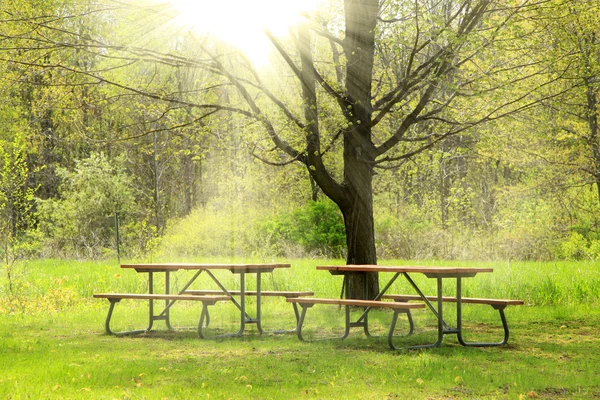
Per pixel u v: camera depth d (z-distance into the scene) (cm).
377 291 1144
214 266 834
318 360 644
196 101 1255
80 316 1056
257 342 776
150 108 1242
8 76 1175
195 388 516
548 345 745
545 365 620
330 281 1430
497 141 1245
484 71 1114
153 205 3303
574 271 1523
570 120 2350
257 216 2577
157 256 1997
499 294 1235
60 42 1138
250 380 547
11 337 838
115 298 866
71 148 3241
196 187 3062
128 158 3259
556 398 489
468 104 1190
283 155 1620
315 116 1100
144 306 1187
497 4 1059
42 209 2712
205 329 916
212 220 2417
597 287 1234
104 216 2762
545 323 945
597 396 495
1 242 1394
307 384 534
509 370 595
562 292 1221
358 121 1076
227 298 813
